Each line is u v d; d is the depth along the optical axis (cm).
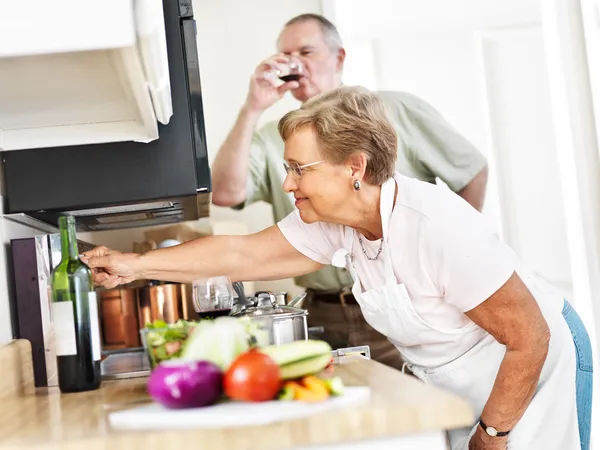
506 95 338
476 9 338
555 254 335
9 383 147
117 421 101
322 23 325
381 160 170
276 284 312
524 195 335
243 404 105
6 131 161
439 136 332
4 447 93
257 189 317
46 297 181
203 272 200
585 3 314
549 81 330
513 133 337
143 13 105
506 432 167
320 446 97
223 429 93
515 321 161
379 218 177
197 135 180
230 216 314
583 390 192
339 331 310
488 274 160
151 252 198
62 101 141
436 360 182
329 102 170
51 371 181
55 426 107
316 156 170
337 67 328
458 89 335
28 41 104
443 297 173
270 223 316
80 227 250
